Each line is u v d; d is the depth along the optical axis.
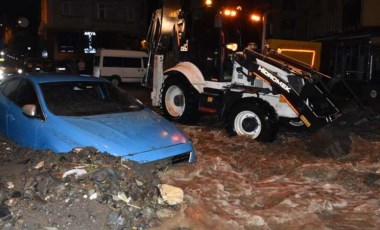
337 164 6.57
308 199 5.23
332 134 7.66
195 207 4.69
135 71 23.98
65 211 4.10
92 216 4.09
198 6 9.91
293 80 8.27
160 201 4.64
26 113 5.71
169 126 6.04
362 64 18.78
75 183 4.41
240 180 5.91
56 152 5.23
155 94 11.86
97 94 6.57
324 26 30.50
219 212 4.70
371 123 10.30
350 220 4.72
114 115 5.97
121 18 39.12
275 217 4.61
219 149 7.70
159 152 5.30
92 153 4.95
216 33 9.35
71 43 38.12
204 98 9.66
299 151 7.73
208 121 10.76
